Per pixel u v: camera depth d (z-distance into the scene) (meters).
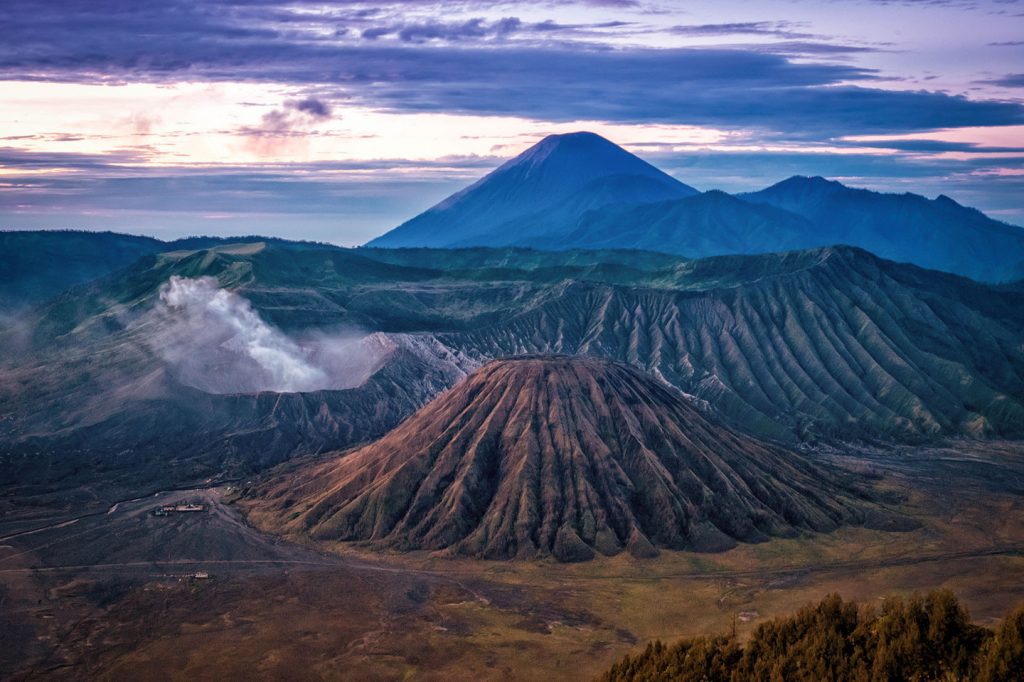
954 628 81.06
